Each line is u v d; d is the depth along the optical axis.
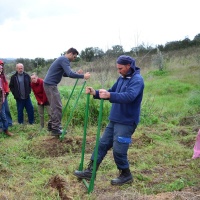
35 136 5.66
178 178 3.74
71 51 5.08
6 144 5.19
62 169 4.05
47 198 3.19
